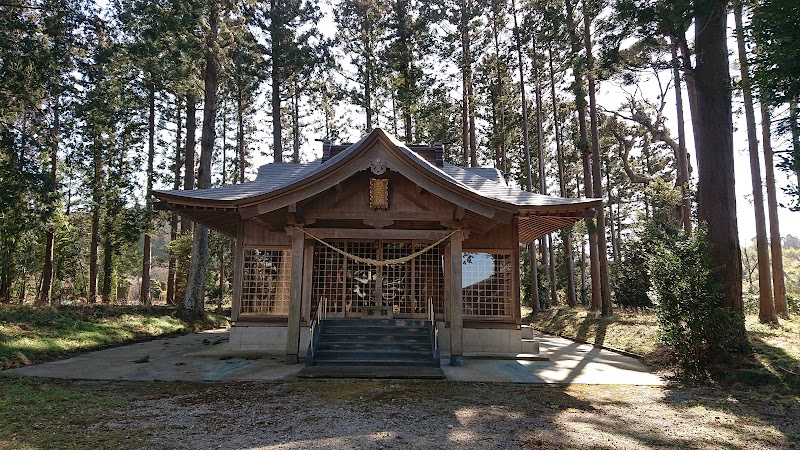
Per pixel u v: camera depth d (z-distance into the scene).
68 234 24.62
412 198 10.58
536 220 12.98
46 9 14.94
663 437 5.45
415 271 12.69
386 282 12.61
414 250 12.75
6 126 15.09
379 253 12.68
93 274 24.72
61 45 14.90
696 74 10.97
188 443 4.98
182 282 27.39
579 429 5.71
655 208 29.69
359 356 10.34
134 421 5.81
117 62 20.28
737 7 10.39
